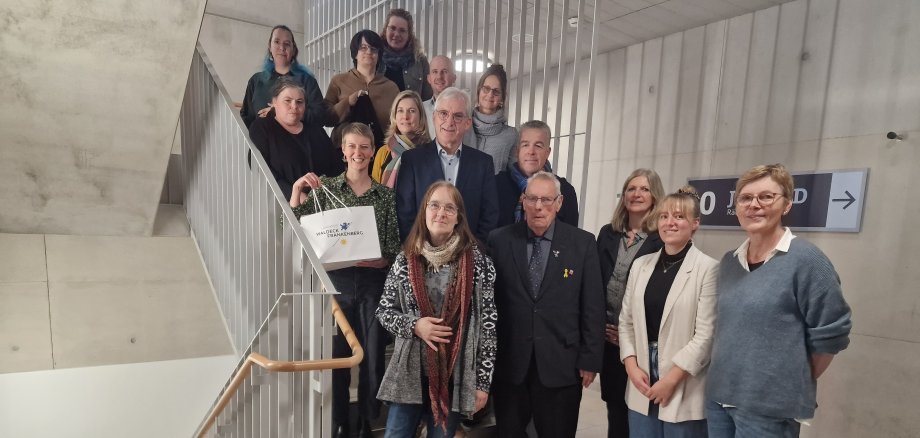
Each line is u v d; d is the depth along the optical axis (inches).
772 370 65.6
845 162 122.1
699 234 154.8
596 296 82.6
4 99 91.4
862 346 119.1
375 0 162.6
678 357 75.2
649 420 79.4
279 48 119.1
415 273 73.0
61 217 117.6
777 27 134.6
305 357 72.1
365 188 88.6
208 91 108.9
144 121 103.2
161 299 129.3
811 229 128.3
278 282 81.2
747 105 141.8
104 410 120.1
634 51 174.1
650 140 169.0
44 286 118.6
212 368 130.6
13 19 80.5
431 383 70.2
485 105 116.0
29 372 115.5
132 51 90.7
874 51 116.6
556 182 82.8
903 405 112.7
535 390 82.6
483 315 74.5
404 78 133.4
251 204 89.1
